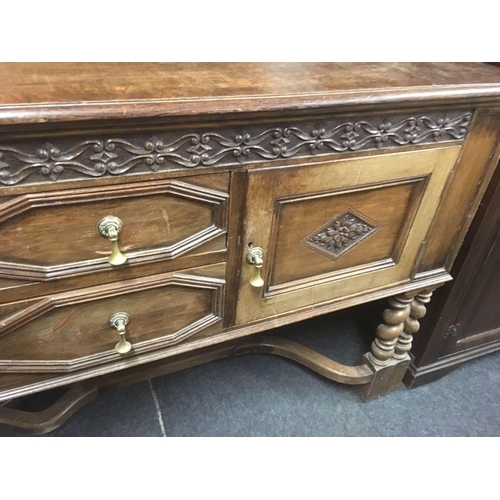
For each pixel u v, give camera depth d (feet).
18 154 1.52
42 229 1.71
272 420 3.57
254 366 4.01
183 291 2.17
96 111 1.51
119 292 1.99
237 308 2.38
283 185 2.04
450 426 3.63
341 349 4.20
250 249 2.17
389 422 3.63
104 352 2.17
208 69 2.09
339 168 2.11
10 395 2.03
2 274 1.71
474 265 3.25
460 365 4.07
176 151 1.75
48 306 1.87
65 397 3.14
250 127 1.83
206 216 2.00
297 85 1.95
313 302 2.61
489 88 2.13
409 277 2.87
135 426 3.46
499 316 3.88
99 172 1.66
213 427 3.49
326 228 2.34
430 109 2.11
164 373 3.54
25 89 1.62
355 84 2.02
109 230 1.76
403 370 3.67
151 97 1.65
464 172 2.49
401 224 2.56
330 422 3.59
